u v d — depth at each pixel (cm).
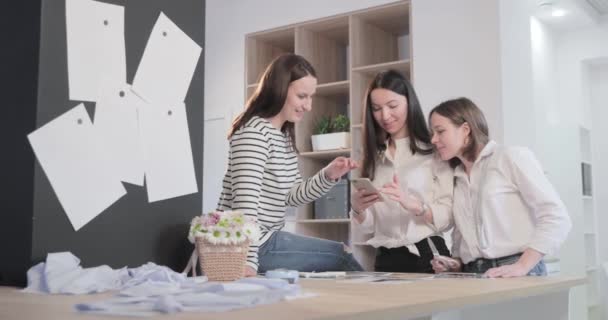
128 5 137
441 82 393
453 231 217
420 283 134
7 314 73
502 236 191
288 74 184
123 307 72
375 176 239
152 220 142
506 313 171
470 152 203
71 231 123
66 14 123
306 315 69
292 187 205
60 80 122
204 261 139
